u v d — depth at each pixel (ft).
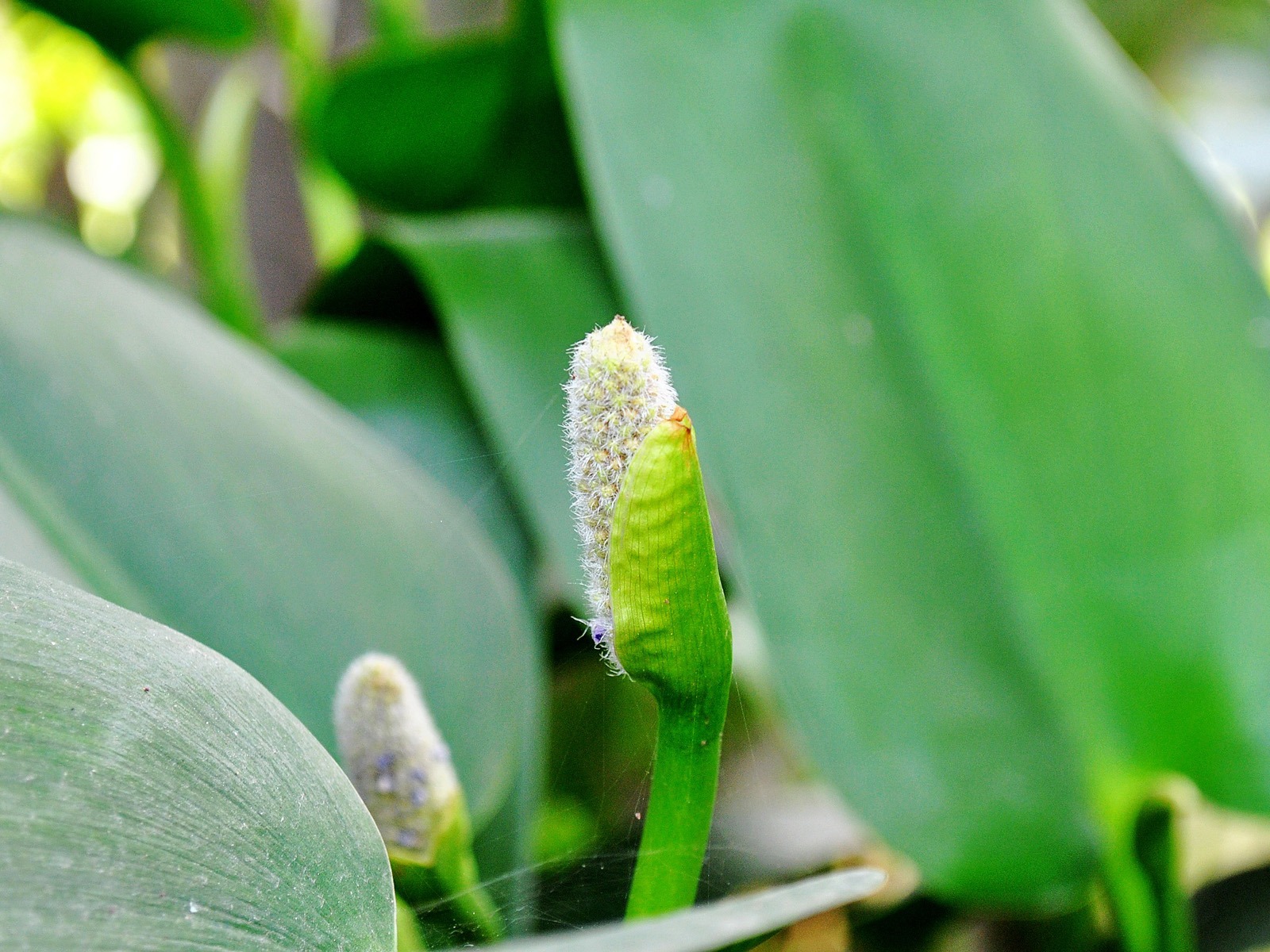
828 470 2.32
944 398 2.44
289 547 1.88
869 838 2.39
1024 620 2.28
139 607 1.80
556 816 2.86
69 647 1.23
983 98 2.65
